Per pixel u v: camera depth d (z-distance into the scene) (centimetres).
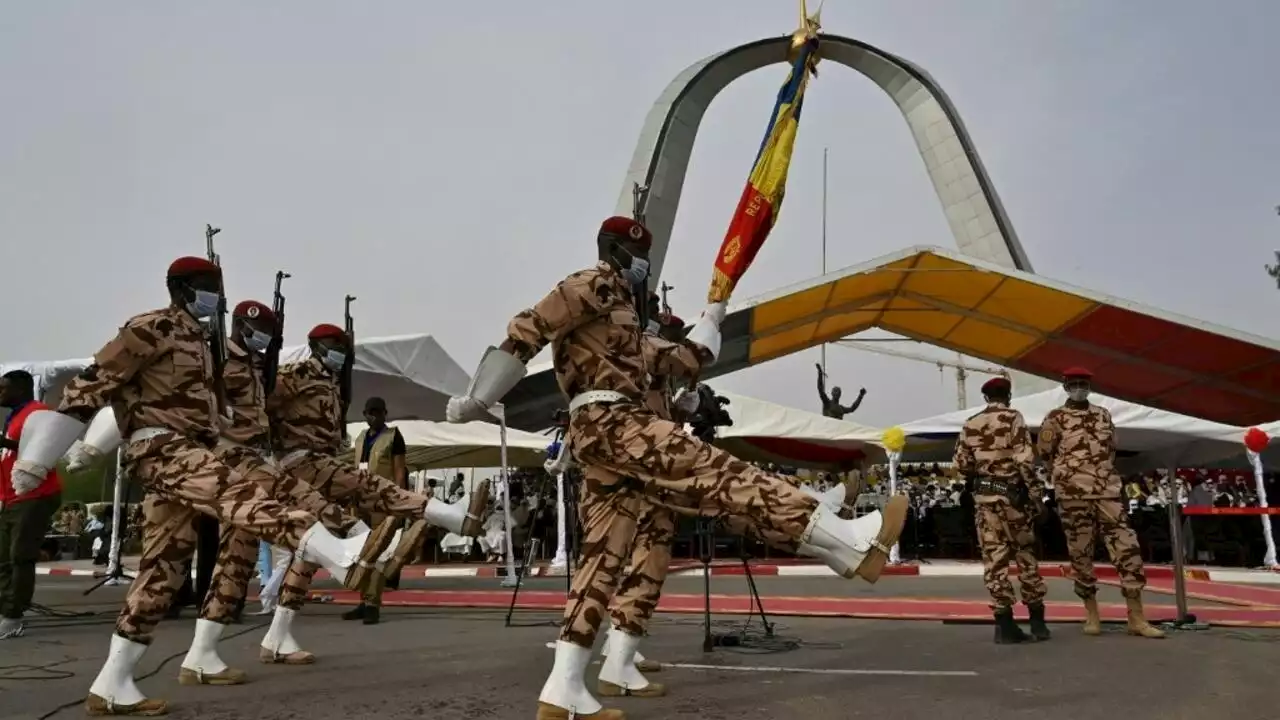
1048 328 1909
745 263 441
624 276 399
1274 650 560
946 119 2772
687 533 1738
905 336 2241
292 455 540
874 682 455
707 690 436
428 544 1952
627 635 428
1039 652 555
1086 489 640
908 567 1465
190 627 729
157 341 404
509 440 1684
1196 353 1803
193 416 412
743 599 923
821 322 2033
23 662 546
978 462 619
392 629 705
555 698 356
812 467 1938
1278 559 1617
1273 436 1521
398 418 1293
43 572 1620
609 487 372
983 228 2677
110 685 388
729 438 1717
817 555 328
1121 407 1595
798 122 445
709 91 2784
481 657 549
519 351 355
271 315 537
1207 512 726
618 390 369
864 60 2911
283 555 818
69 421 392
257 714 387
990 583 604
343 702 411
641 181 2606
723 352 2084
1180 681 453
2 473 675
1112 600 918
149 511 407
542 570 1485
